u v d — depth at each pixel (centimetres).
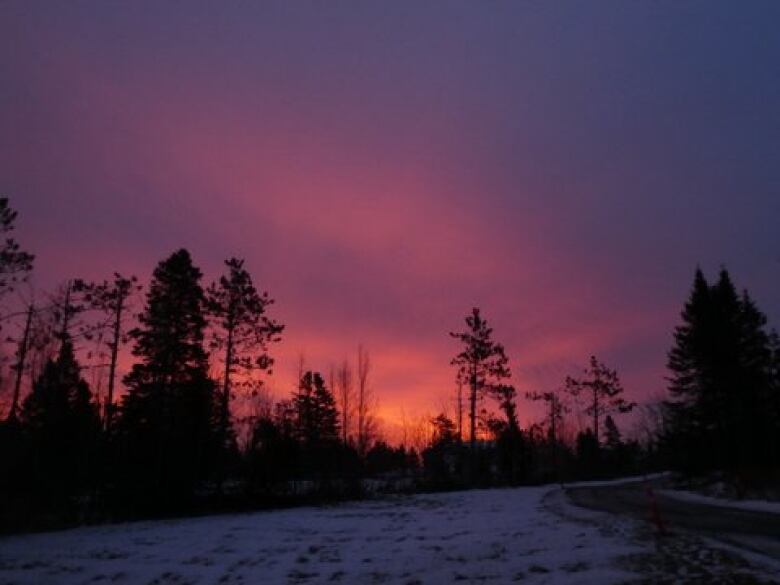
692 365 5306
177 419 4128
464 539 2111
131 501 3856
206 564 1903
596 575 1411
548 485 6431
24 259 3359
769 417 5109
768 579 1297
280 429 4988
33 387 4044
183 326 4212
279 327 4428
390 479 6919
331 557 1912
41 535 2903
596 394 8950
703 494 4150
